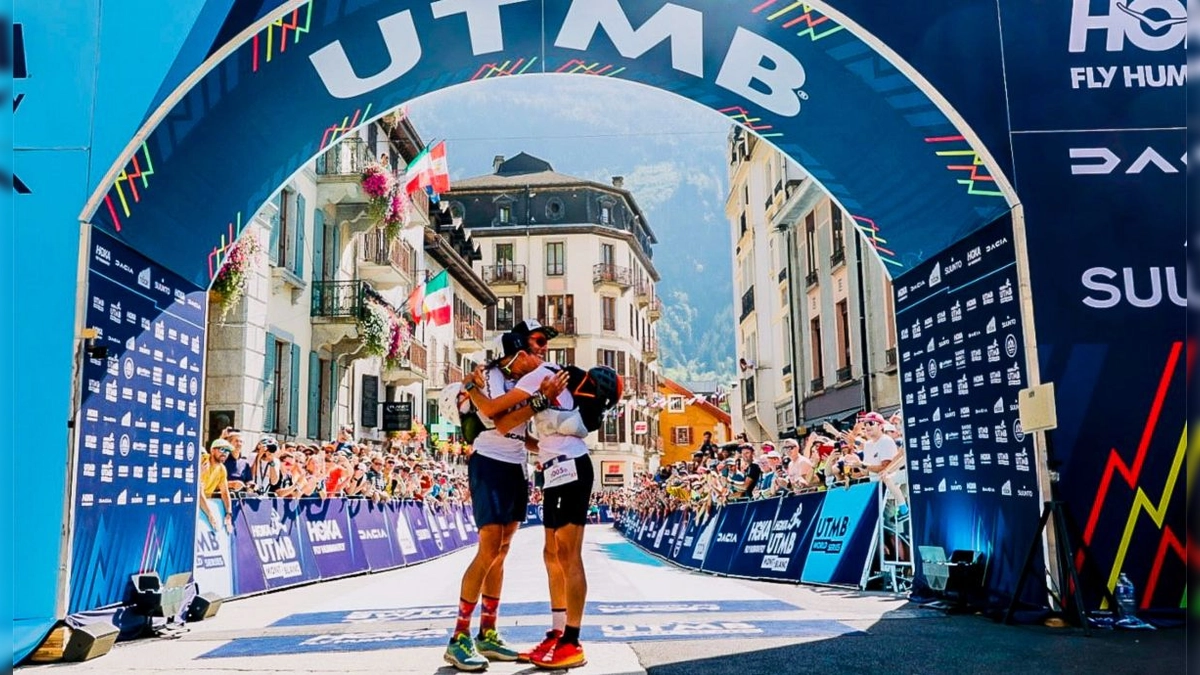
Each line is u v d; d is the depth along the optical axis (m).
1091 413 5.84
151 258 6.49
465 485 26.53
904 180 6.96
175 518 6.84
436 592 9.36
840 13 6.10
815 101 6.94
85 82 5.66
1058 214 6.05
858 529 8.57
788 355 29.33
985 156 6.09
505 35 6.80
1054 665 4.22
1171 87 6.19
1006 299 6.17
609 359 59.06
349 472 12.98
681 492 17.00
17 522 5.27
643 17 6.62
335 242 22.22
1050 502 5.51
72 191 5.55
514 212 60.53
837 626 5.63
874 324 20.27
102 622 5.05
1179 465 5.79
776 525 10.77
